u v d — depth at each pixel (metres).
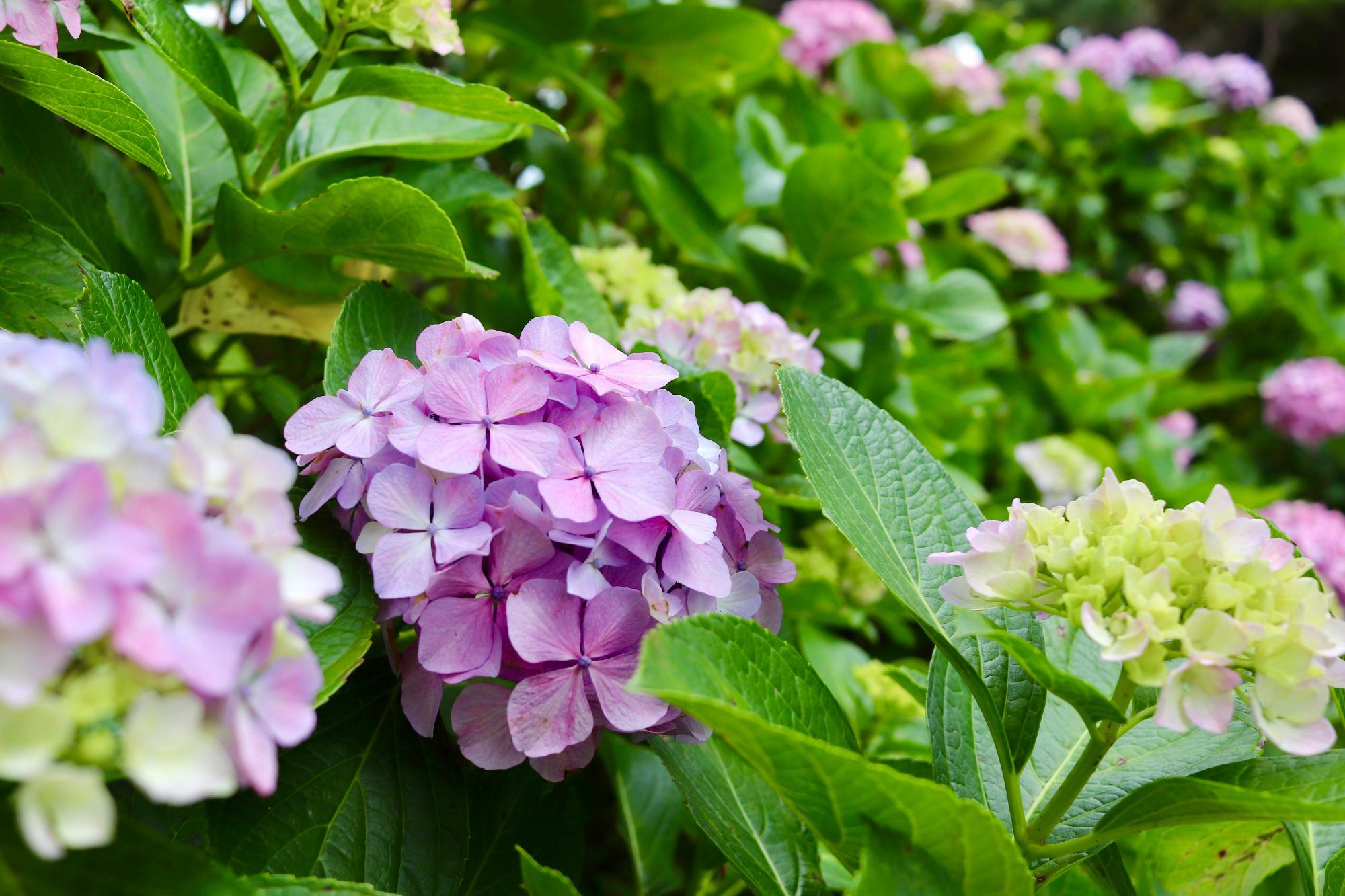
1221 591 0.40
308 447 0.44
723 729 0.39
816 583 0.68
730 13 0.81
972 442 1.06
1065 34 4.55
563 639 0.43
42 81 0.47
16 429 0.33
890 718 0.66
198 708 0.33
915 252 1.17
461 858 0.45
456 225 0.67
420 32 0.54
